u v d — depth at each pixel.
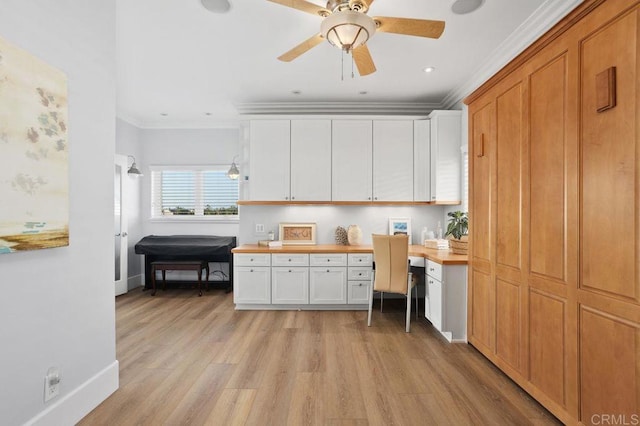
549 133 1.95
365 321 3.72
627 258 1.45
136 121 5.33
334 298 4.12
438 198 4.20
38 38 1.66
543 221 2.01
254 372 2.49
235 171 4.97
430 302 3.41
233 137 5.52
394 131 4.39
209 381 2.35
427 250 3.93
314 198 4.38
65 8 1.83
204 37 2.90
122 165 5.00
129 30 2.78
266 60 3.35
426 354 2.82
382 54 3.24
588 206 1.67
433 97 4.40
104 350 2.14
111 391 2.17
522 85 2.21
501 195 2.47
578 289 1.73
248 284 4.11
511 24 2.71
